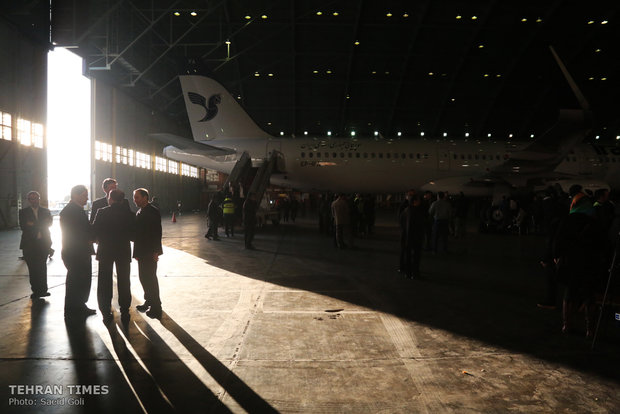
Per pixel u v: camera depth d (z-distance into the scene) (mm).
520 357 3939
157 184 36938
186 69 21359
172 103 37062
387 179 21047
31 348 4059
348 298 6207
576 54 34031
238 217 18047
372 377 3436
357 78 38219
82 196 5262
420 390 3205
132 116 31578
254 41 32531
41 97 20391
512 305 5922
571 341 4414
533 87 39406
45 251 6227
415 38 32125
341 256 10586
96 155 26266
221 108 21469
